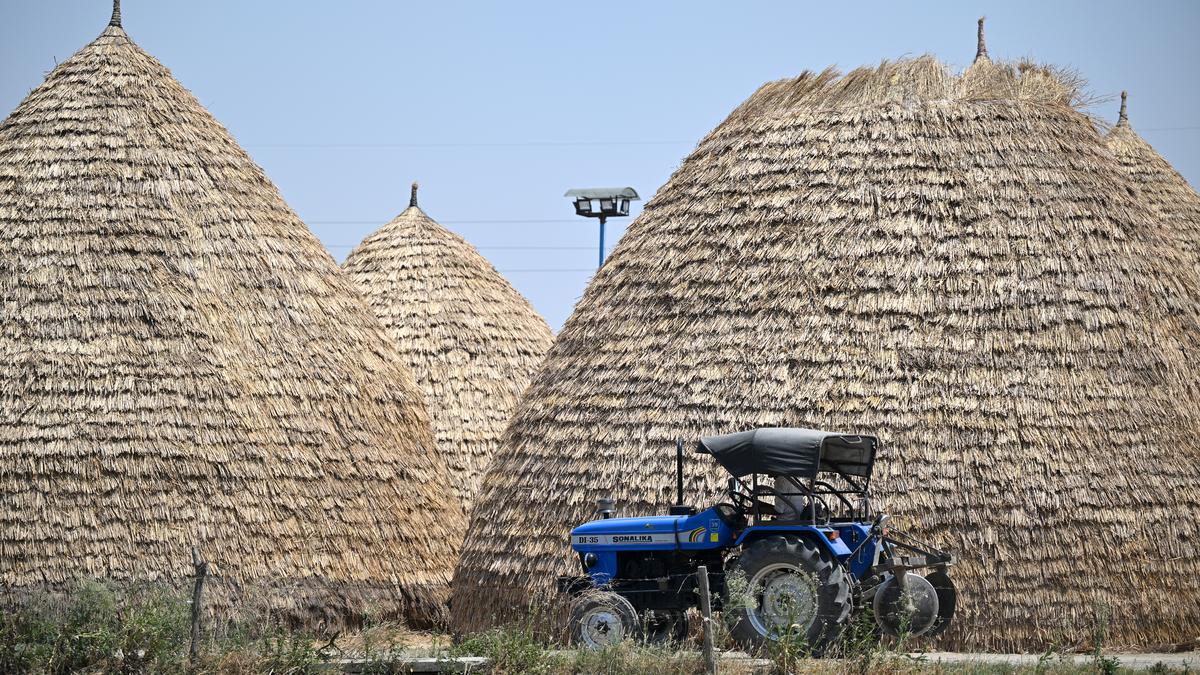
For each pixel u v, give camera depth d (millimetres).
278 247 51000
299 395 48281
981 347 40500
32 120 50438
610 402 42469
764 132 45906
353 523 47562
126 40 53156
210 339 47281
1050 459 39094
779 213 43594
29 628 35938
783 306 41844
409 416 51750
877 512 38250
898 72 47000
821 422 39812
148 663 33281
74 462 44281
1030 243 42062
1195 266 56094
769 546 32438
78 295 46594
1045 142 44031
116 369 45625
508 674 32188
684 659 31672
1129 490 39219
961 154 43656
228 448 45969
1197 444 40719
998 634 37562
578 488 41500
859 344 40875
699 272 43594
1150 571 38688
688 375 41688
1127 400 40375
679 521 35125
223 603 44125
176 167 50156
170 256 48219
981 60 48438
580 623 34188
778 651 30922
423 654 36000
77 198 48438
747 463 33875
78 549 43562
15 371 45125
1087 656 36281
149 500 44531
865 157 43969
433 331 62438
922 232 42281
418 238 65938
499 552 42312
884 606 33219
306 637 35500
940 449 39125
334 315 51281
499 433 60281
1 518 43500
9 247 47281
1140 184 58594
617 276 45562
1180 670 32625
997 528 38344
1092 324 41094
